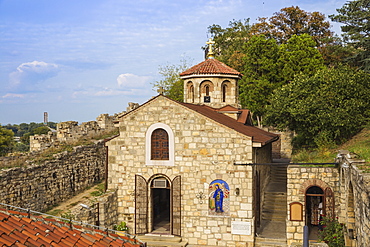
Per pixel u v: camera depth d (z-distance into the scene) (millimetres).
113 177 24938
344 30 40781
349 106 28047
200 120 23359
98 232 12148
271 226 25203
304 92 30297
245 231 22641
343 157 20141
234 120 29938
